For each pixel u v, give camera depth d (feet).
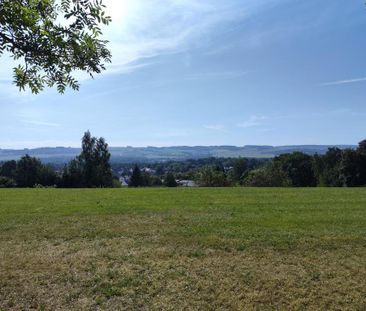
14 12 15.74
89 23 17.29
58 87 20.01
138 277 27.04
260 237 35.58
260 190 79.51
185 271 27.91
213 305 23.75
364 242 34.09
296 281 26.45
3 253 31.96
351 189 80.79
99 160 256.11
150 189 86.07
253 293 24.99
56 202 60.03
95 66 19.12
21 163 249.75
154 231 38.24
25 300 24.38
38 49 17.38
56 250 32.68
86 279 26.76
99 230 38.96
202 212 49.08
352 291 25.27
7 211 50.42
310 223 41.63
